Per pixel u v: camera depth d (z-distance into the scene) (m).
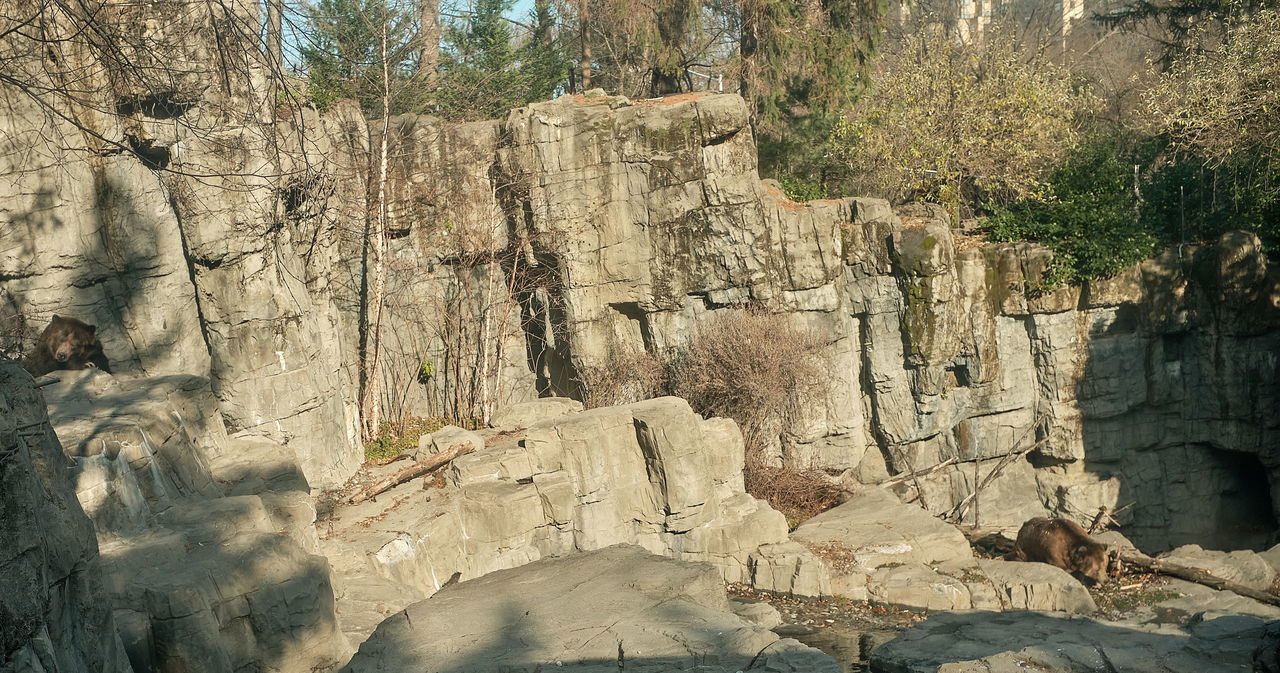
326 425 19.38
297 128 12.00
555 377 26.66
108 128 16.05
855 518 21.48
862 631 16.47
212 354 18.17
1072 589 17.36
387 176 22.70
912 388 26.34
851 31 30.42
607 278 25.44
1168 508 27.88
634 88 36.72
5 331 14.52
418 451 21.06
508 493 18.00
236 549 10.50
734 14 31.22
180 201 16.95
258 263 18.06
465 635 8.60
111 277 16.64
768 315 24.73
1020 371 27.03
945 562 19.39
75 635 6.55
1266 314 26.42
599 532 18.91
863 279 26.22
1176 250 27.28
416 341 25.80
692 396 24.28
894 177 29.48
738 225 24.83
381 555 15.43
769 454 25.17
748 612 12.61
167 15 11.93
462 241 25.36
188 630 9.25
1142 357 27.05
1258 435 26.80
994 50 31.38
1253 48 25.44
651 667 7.68
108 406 12.05
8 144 15.20
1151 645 12.81
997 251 26.62
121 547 10.09
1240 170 27.78
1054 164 28.64
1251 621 12.38
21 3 12.12
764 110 31.84
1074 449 27.11
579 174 25.16
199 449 13.06
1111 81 40.88
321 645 10.63
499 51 30.86
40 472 6.46
